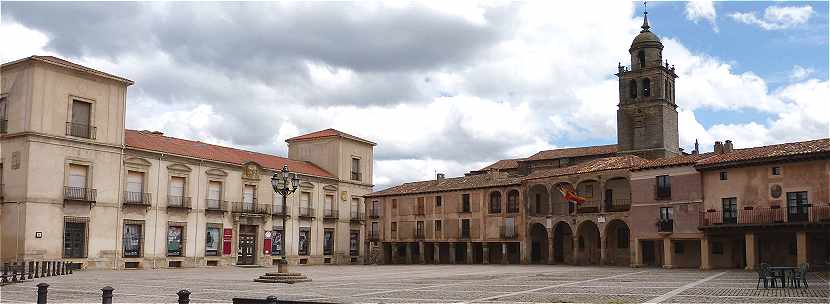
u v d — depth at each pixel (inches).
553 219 2354.8
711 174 1808.6
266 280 1277.1
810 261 1636.3
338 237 2878.9
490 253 2642.7
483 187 2591.0
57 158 1872.5
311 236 2736.2
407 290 1016.2
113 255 2004.2
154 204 2139.5
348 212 2955.2
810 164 1604.3
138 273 1705.2
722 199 1771.7
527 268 1995.6
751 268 1662.2
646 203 1978.3
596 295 896.3
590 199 2353.6
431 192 2770.7
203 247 2288.4
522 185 2463.1
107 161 2006.6
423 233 2780.5
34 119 1827.0
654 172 1971.0
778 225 1606.8
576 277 1392.7
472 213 2618.1
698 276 1389.0
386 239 2923.2
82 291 1001.5
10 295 913.5
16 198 1814.7
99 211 1974.7
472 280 1295.5
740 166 1734.7
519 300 825.5
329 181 2861.7
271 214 2556.6
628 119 2866.6
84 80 1962.4
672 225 1900.8
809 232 1573.6
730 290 966.4
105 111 2015.3
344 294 938.7
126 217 2052.2
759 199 1691.7
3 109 1894.7
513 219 2482.8
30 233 1792.6
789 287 1011.3
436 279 1343.5
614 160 2278.5
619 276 1424.7
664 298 841.5
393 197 2928.2
